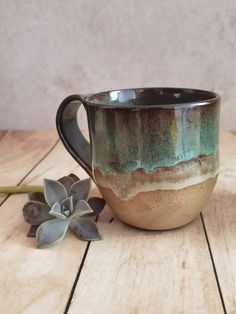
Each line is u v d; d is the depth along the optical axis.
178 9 0.38
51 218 0.22
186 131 0.19
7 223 0.23
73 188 0.22
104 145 0.20
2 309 0.16
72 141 0.23
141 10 0.39
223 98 0.40
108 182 0.21
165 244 0.20
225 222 0.22
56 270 0.19
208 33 0.39
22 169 0.32
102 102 0.22
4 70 0.42
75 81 0.41
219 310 0.16
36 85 0.42
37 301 0.16
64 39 0.40
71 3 0.39
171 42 0.39
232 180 0.28
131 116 0.19
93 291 0.17
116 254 0.20
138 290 0.17
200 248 0.20
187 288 0.17
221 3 0.38
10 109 0.43
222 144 0.36
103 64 0.41
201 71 0.40
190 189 0.20
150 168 0.19
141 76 0.41
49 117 0.43
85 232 0.21
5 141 0.40
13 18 0.40
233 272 0.18
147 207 0.20
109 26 0.39
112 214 0.24
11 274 0.18
